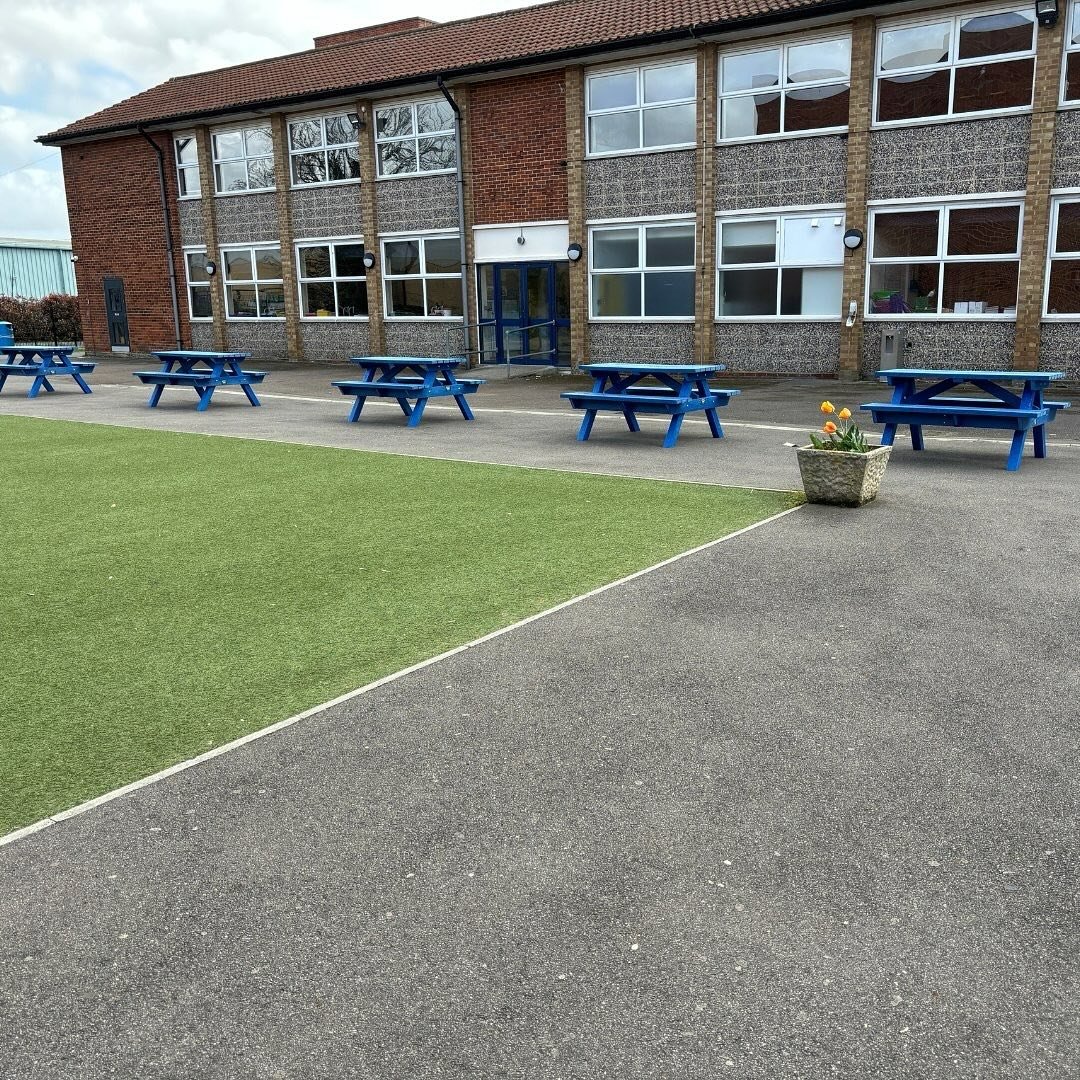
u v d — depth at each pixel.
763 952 2.69
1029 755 3.77
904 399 10.36
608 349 21.02
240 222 26.30
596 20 21.08
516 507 8.06
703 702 4.27
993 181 16.52
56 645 5.05
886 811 3.39
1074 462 9.73
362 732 4.02
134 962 2.68
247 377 16.00
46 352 19.14
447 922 2.83
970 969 2.62
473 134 22.00
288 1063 2.33
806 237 18.39
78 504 8.48
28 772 3.70
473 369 22.22
